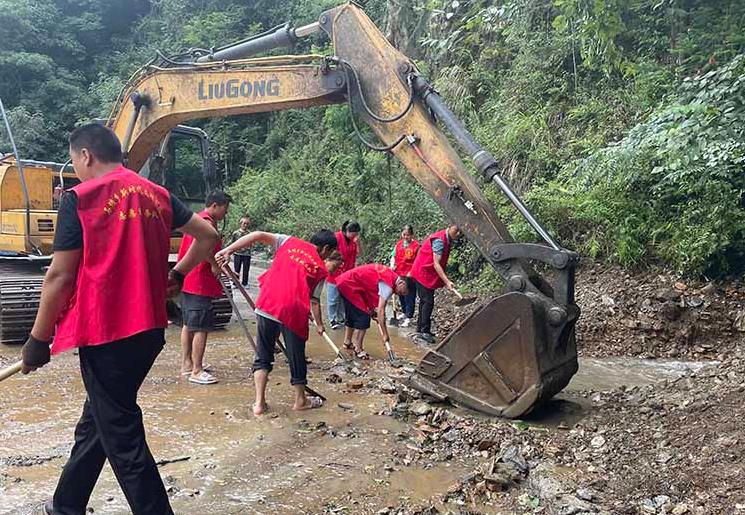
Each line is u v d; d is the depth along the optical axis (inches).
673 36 388.8
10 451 163.5
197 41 1087.6
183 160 358.0
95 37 1307.8
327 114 740.0
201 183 362.9
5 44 1152.2
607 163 332.8
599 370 265.0
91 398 107.8
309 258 200.8
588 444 171.3
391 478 154.6
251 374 247.8
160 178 347.6
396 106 216.5
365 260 550.3
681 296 311.3
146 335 108.0
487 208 204.5
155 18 1304.1
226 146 951.0
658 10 412.8
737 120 256.4
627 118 414.6
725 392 185.2
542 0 501.4
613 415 191.2
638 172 340.5
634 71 332.5
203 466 157.9
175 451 167.0
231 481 150.1
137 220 108.5
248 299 206.2
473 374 199.5
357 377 245.4
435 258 306.5
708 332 296.5
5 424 184.1
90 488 118.9
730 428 158.9
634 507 133.9
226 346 298.7
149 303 107.8
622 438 171.2
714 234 315.6
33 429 180.5
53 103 1138.0
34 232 334.3
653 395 206.5
